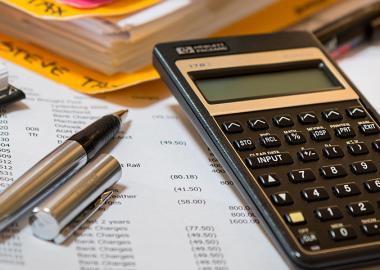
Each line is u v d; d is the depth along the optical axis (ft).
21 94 1.54
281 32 1.69
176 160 1.44
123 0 1.67
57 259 1.15
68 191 1.21
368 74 1.87
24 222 1.21
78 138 1.34
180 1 1.73
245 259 1.21
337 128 1.43
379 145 1.40
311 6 2.15
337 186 1.28
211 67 1.53
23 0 1.65
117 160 1.33
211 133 1.38
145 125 1.55
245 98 1.47
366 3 2.25
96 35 1.62
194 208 1.31
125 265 1.16
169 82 1.51
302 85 1.55
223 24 1.94
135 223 1.25
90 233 1.21
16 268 1.12
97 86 1.65
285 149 1.36
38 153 1.39
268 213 1.21
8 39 1.82
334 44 1.98
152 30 1.67
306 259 1.13
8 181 1.29
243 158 1.32
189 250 1.21
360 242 1.18
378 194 1.29
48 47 1.77
